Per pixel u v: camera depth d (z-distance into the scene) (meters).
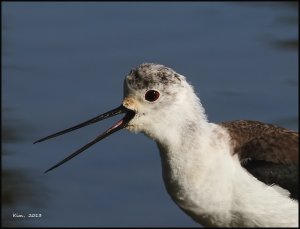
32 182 14.50
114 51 17.34
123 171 14.75
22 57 17.33
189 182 10.12
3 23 18.28
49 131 15.39
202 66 17.02
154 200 14.31
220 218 10.20
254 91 16.44
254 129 10.38
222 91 16.44
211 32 17.98
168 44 17.58
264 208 10.12
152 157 14.97
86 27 18.14
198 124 10.18
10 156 14.95
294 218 10.26
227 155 10.13
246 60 17.22
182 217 14.05
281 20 18.34
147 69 10.26
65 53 17.38
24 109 15.95
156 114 10.23
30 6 18.86
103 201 14.27
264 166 10.16
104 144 15.20
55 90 16.45
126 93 10.38
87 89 16.42
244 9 18.77
